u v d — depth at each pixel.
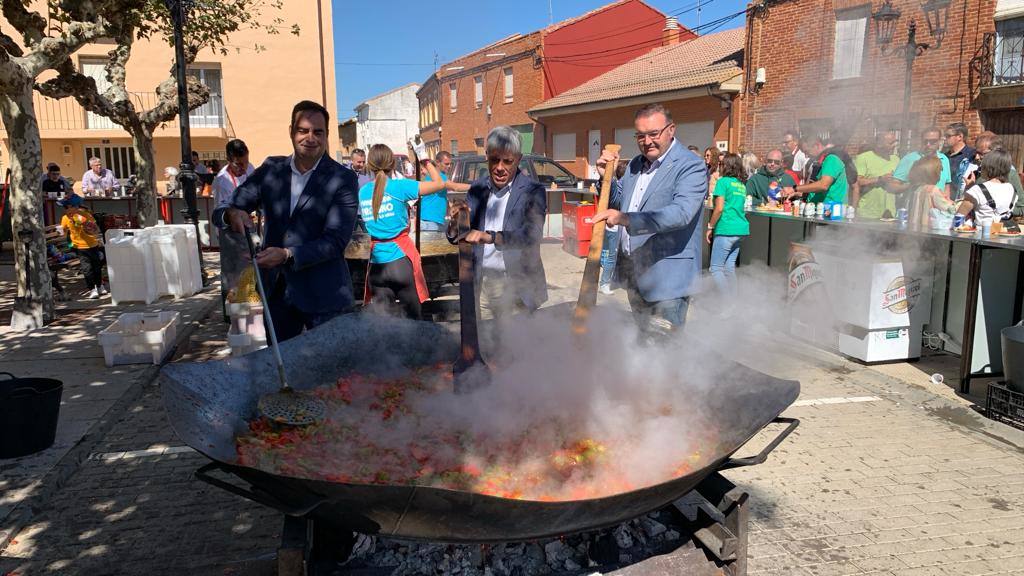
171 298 8.28
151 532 3.09
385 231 4.54
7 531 3.04
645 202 3.52
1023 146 11.83
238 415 2.18
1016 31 11.33
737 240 6.65
